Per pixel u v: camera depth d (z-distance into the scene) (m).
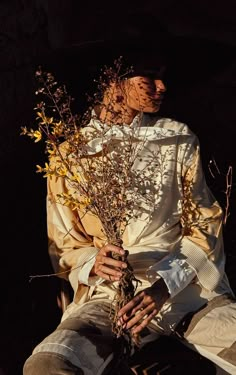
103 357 3.28
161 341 3.58
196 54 3.80
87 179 3.38
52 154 3.46
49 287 4.44
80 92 3.92
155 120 3.65
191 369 3.50
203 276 3.48
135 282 3.48
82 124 3.52
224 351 3.40
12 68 5.20
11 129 5.05
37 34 5.23
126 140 3.50
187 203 3.58
